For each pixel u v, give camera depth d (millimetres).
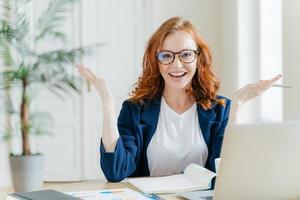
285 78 3230
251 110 3750
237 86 4070
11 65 2471
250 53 4035
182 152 1865
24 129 1884
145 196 1338
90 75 1699
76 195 1340
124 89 4312
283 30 3246
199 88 1925
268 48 3922
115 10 4293
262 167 1172
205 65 1908
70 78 2564
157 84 1927
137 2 4332
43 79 2271
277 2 3754
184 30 1826
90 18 4230
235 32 4105
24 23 2402
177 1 4414
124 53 4312
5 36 2244
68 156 4242
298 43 3107
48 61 2355
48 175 4219
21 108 1989
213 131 1896
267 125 1159
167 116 1895
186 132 1883
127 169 1735
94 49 4195
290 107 3170
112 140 1687
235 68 4117
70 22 4188
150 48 1884
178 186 1503
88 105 4223
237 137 1148
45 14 2689
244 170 1169
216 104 1930
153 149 1866
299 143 1175
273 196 1205
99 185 1615
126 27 4312
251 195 1193
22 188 1643
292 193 1214
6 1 2760
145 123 1886
